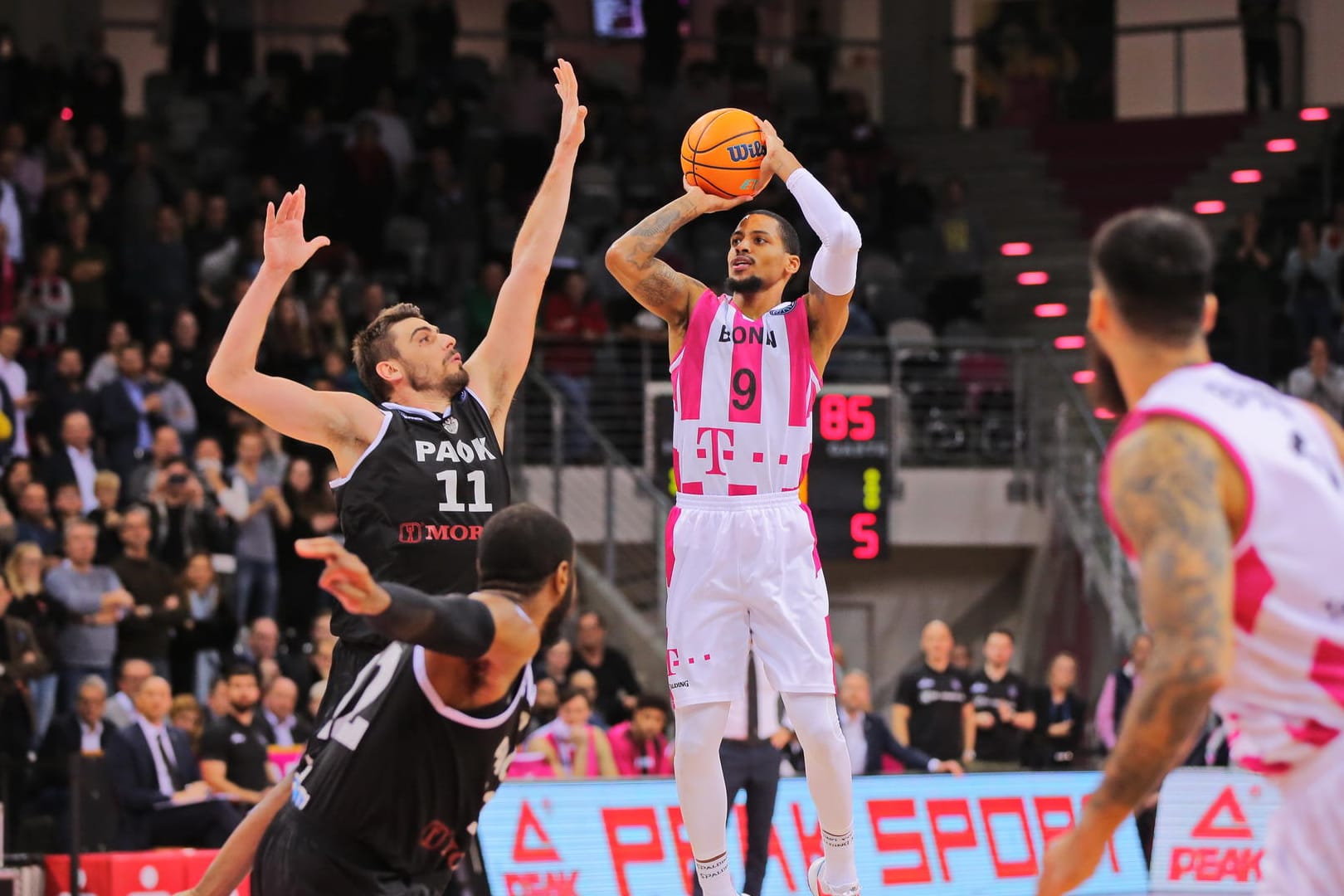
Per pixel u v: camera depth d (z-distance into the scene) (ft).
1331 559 14.70
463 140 93.04
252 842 22.54
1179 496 14.30
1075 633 79.66
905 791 41.47
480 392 24.73
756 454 25.96
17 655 49.60
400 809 18.79
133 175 78.89
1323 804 14.73
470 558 22.93
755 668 37.70
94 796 44.75
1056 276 97.40
